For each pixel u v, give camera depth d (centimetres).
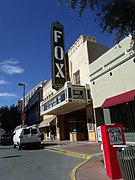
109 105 1407
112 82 1523
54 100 2245
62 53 2294
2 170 915
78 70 2167
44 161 1112
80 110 2392
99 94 1695
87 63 1980
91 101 1905
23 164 1053
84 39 2112
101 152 1177
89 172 716
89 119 1956
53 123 2997
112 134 633
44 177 730
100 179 607
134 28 571
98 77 1717
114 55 1503
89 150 1314
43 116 3659
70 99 1836
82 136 2270
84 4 607
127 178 481
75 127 2272
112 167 602
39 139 2009
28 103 5103
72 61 2314
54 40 2284
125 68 1389
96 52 2047
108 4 558
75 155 1241
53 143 2242
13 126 5472
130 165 475
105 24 612
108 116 1555
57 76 2194
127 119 1385
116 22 584
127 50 1362
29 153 1573
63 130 2772
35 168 920
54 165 969
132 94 1236
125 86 1381
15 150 1936
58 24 2358
